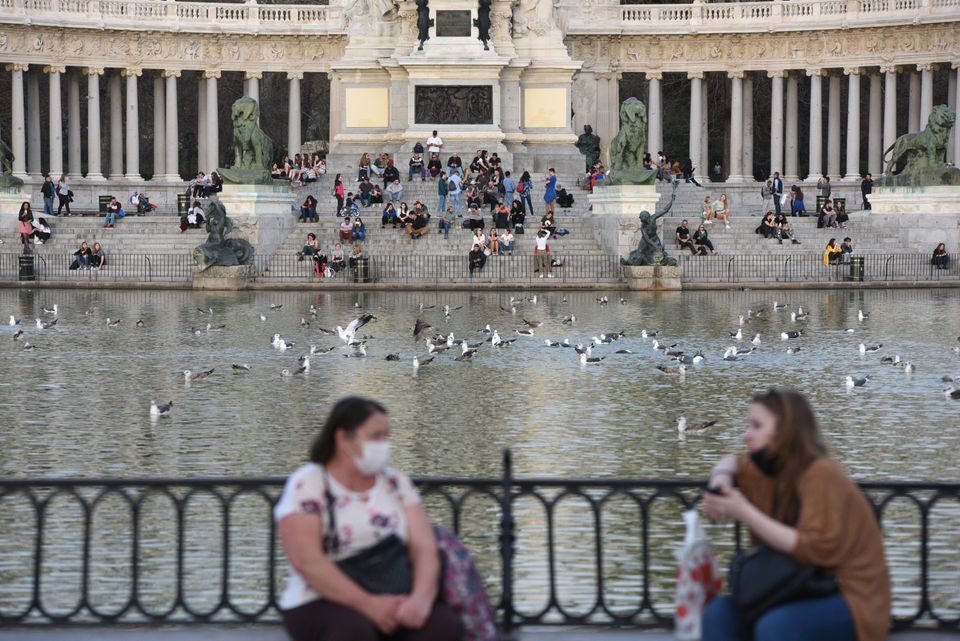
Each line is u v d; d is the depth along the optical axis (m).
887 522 28.59
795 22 127.62
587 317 67.06
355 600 17.28
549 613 23.00
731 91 136.88
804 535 17.30
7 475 31.69
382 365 49.91
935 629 20.80
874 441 36.00
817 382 45.88
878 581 17.48
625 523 28.28
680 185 111.69
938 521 28.55
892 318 66.75
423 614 17.38
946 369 48.69
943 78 145.38
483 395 43.09
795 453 17.59
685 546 18.52
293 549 17.34
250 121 92.06
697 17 129.38
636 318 66.56
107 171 152.75
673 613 22.88
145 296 79.44
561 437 36.44
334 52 129.75
